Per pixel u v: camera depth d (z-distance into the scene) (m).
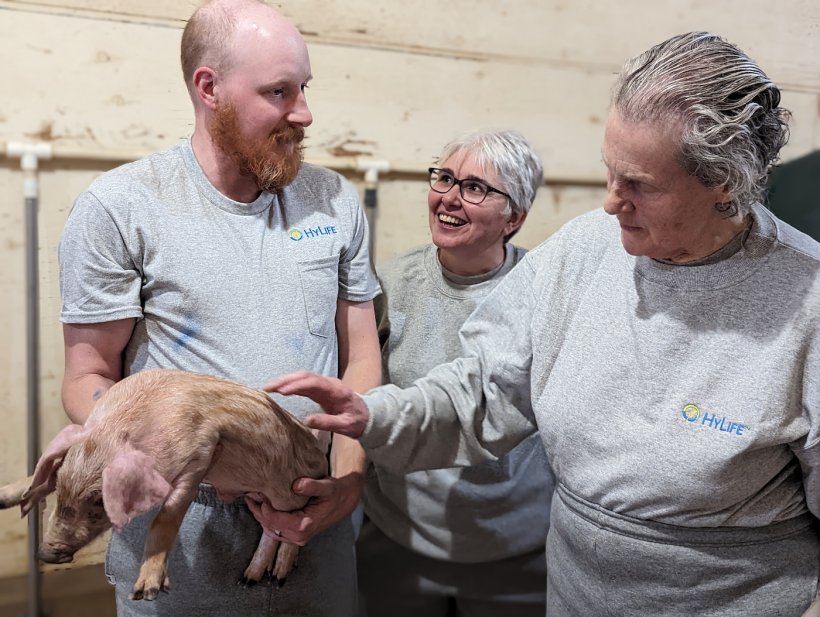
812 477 1.04
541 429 1.23
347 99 2.18
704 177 0.91
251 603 1.31
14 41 1.86
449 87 2.30
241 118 1.22
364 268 1.46
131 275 1.22
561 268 1.19
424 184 2.34
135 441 0.95
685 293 1.05
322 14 2.09
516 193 1.66
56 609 2.10
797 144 2.49
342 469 1.36
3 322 2.04
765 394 0.99
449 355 1.71
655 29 2.51
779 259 1.01
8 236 1.99
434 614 1.87
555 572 1.30
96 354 1.24
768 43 2.48
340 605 1.43
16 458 2.11
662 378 1.06
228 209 1.28
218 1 1.24
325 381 1.17
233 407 1.06
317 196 1.39
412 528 1.75
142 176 1.25
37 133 1.93
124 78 1.96
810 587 1.11
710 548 1.09
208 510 1.28
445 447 1.32
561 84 2.45
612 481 1.12
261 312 1.27
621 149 0.93
